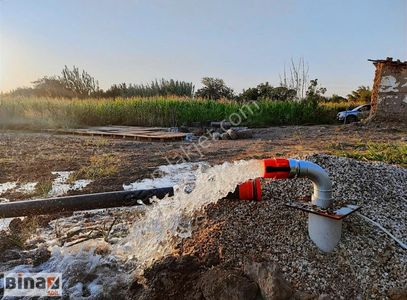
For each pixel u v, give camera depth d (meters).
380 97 10.21
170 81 18.81
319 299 1.42
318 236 1.66
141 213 2.71
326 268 1.58
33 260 2.01
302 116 12.48
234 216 1.97
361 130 8.99
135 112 12.25
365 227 1.78
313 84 13.45
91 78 21.75
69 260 1.97
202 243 1.83
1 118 10.84
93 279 1.85
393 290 1.46
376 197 2.08
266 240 1.75
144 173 4.23
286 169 1.73
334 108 13.97
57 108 11.74
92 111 12.18
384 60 10.00
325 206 1.72
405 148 4.23
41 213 2.42
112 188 3.56
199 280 1.61
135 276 1.82
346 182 2.21
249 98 16.47
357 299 1.46
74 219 2.72
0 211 2.37
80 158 5.32
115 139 8.04
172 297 1.61
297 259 1.63
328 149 5.23
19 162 4.96
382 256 1.62
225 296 1.49
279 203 2.01
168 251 1.93
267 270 1.51
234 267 1.63
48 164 4.83
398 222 1.85
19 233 2.41
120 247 2.11
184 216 2.16
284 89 15.74
